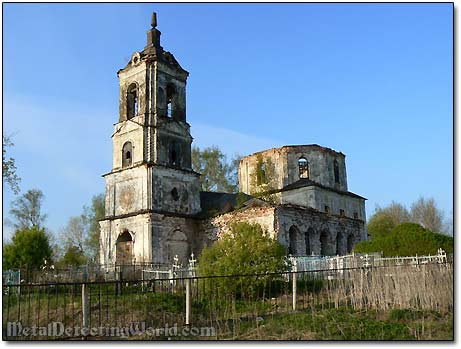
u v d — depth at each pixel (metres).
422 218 75.31
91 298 17.94
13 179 32.16
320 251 38.66
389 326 12.91
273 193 44.81
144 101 38.25
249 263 18.62
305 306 16.39
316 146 46.50
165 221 36.47
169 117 39.16
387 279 15.59
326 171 46.34
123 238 37.69
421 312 14.52
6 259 35.75
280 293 19.19
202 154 57.88
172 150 39.16
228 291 17.83
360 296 15.65
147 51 40.00
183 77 41.16
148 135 37.56
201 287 18.31
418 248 27.23
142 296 17.22
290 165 46.09
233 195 42.34
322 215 39.97
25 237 37.25
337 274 19.22
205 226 38.38
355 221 45.38
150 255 34.81
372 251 28.91
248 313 15.39
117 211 38.06
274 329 12.92
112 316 14.91
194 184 39.97
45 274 26.23
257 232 20.03
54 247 60.59
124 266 28.89
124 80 40.06
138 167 37.09
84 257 51.28
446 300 14.80
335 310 15.19
